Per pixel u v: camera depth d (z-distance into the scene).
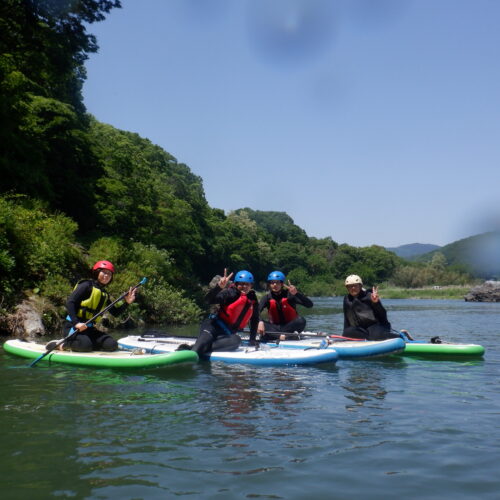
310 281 105.81
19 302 10.66
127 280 13.85
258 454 3.12
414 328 14.91
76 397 4.62
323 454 3.14
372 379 5.70
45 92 21.66
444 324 16.83
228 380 5.52
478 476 2.81
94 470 2.84
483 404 4.48
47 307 11.00
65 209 20.00
